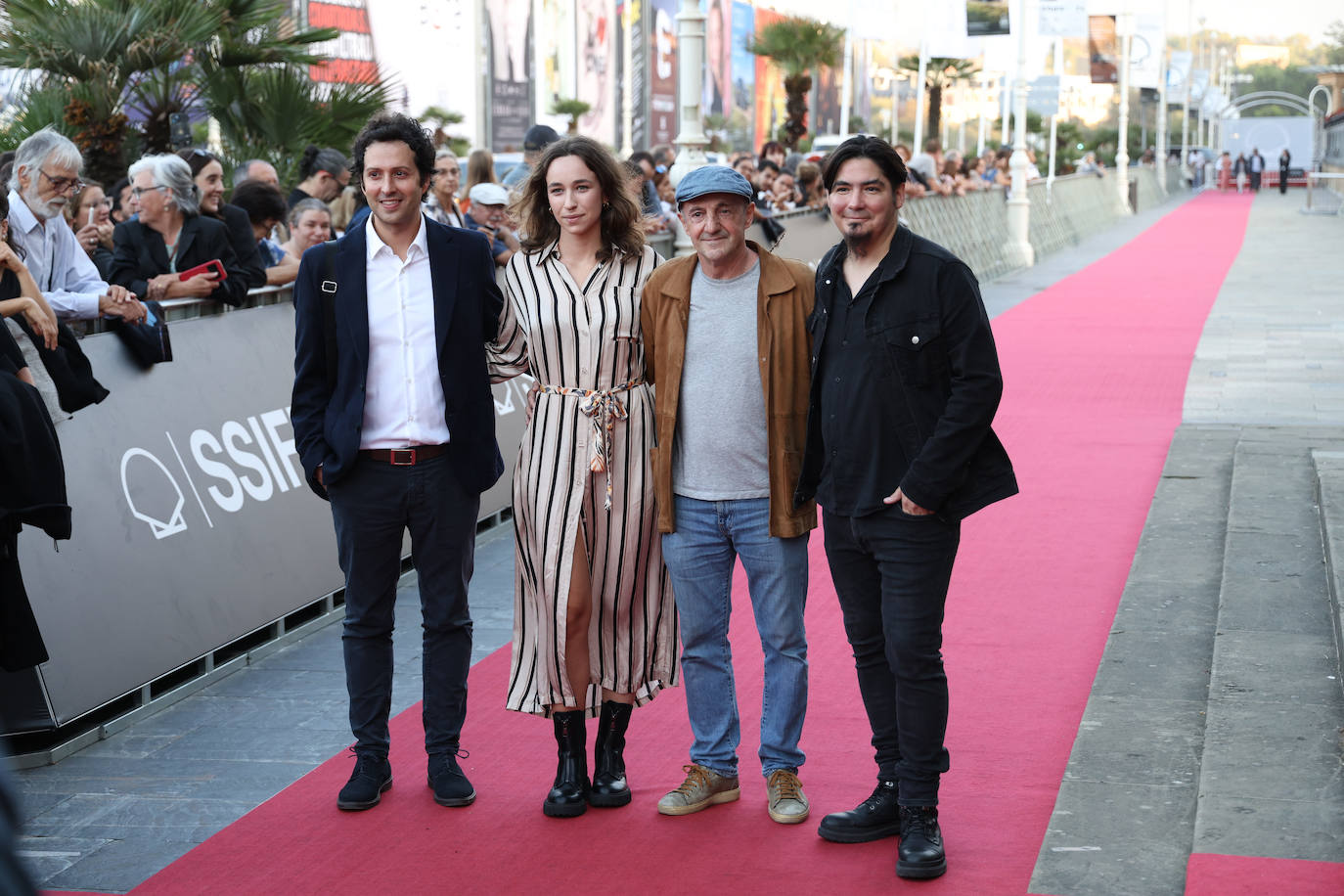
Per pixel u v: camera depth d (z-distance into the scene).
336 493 4.19
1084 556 6.84
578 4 31.06
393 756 4.63
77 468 4.88
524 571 4.13
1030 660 5.39
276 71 10.04
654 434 4.09
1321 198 51.72
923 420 3.64
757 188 14.60
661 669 4.17
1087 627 5.78
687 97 10.91
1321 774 4.06
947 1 24.48
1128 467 8.76
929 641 3.69
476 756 4.62
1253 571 6.03
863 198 3.60
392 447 4.16
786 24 27.59
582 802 4.14
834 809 4.14
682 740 4.73
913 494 3.57
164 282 5.59
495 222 7.83
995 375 3.57
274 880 3.76
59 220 5.38
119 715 4.94
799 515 3.94
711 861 3.82
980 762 4.44
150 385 5.32
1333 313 16.58
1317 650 5.08
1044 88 32.59
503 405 7.91
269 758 4.64
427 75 23.75
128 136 9.28
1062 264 24.89
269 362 6.07
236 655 5.55
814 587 6.51
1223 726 4.44
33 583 4.59
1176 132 93.62
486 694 5.20
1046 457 9.09
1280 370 12.38
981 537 7.20
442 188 7.73
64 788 4.40
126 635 4.89
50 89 8.98
